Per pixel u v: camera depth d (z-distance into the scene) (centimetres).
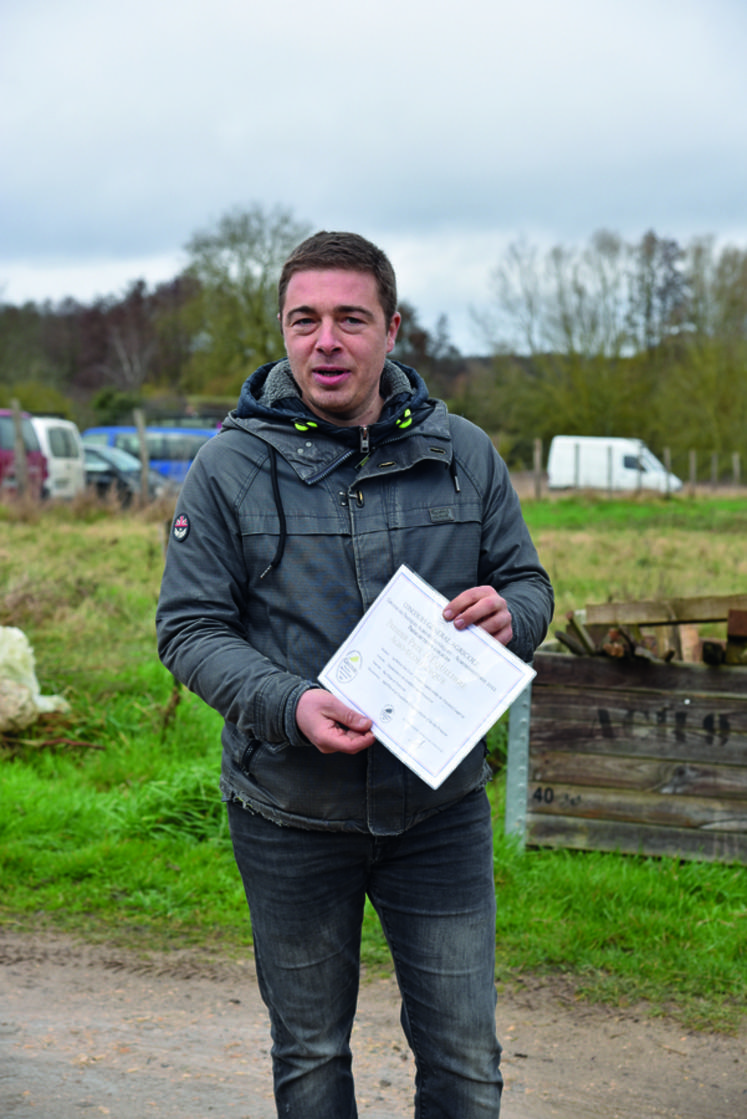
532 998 355
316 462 200
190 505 202
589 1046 327
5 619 867
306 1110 209
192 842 484
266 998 212
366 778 196
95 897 431
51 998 350
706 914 404
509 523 214
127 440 2438
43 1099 288
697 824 434
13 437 1889
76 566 1145
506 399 4291
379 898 210
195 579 199
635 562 1315
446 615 190
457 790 202
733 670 427
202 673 193
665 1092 302
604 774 443
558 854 448
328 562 198
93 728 630
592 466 3294
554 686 446
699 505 2700
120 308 7306
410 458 203
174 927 409
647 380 4281
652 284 4291
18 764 573
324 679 190
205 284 3894
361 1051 322
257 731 190
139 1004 349
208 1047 322
